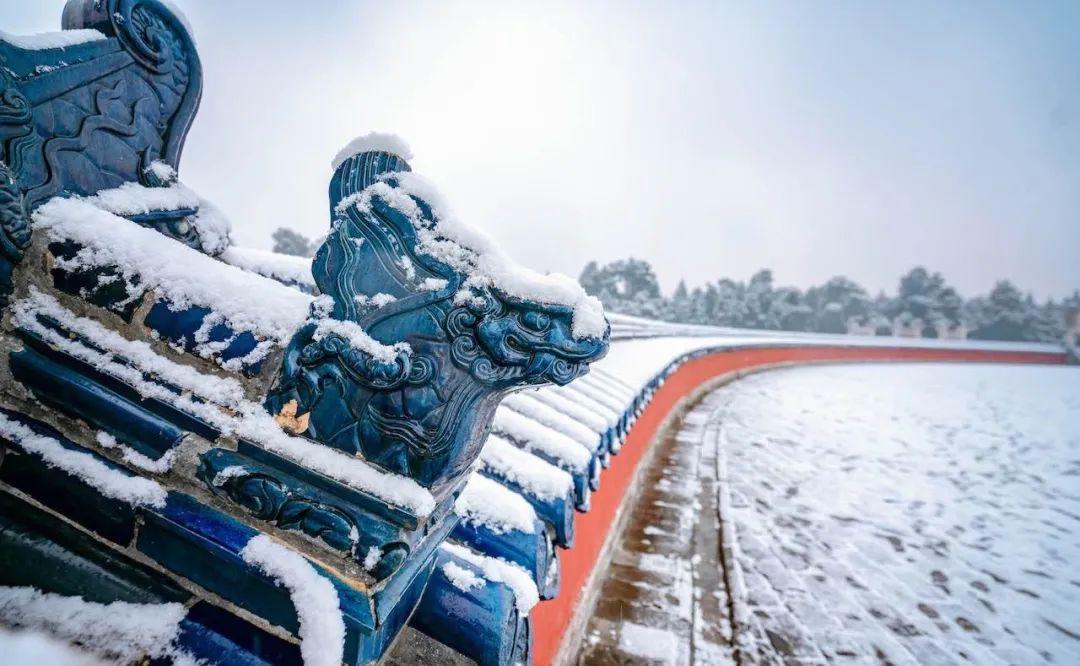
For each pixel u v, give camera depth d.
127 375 1.15
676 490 7.03
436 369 1.10
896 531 6.61
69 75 1.49
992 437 13.12
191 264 1.22
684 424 11.64
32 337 1.17
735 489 7.43
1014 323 56.56
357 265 1.13
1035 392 22.22
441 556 1.49
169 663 1.00
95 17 1.67
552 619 2.74
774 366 27.77
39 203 1.38
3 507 1.16
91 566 1.11
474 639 1.33
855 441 11.80
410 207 1.12
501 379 1.11
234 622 1.09
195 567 1.11
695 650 3.64
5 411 1.21
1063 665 4.08
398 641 1.34
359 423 1.12
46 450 1.17
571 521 1.97
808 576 5.06
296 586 1.05
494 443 2.11
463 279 1.10
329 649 1.02
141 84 1.81
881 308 61.12
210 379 1.17
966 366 37.62
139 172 1.86
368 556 1.06
